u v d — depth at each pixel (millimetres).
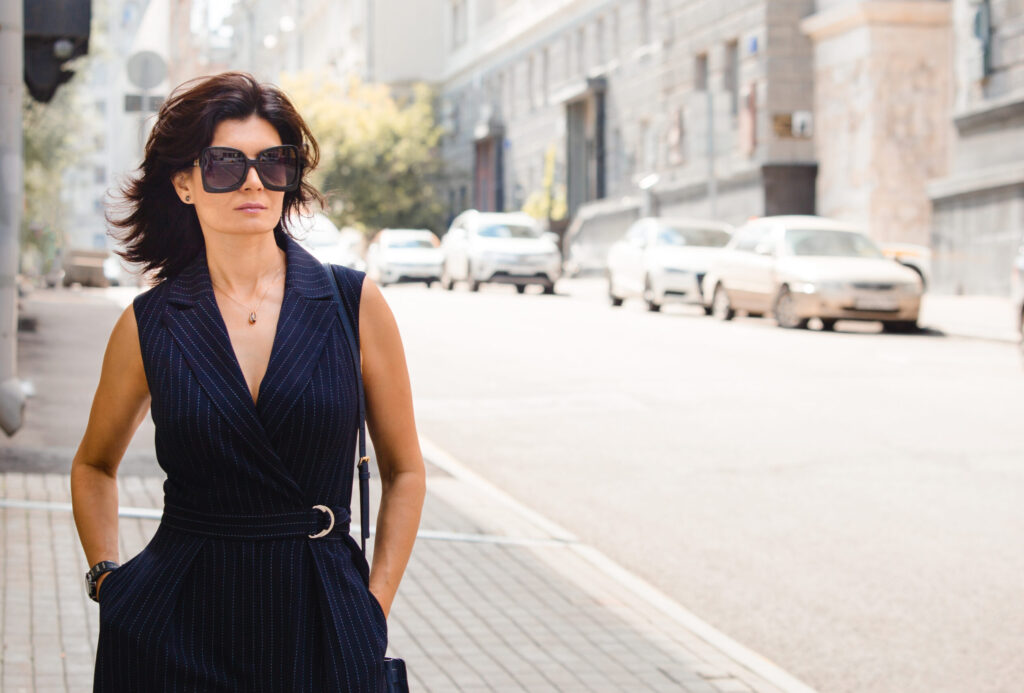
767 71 41812
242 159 2691
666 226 30656
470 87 75500
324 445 2682
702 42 46969
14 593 6609
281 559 2637
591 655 6148
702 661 6137
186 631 2621
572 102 60438
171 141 2775
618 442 12648
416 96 71000
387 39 82938
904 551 8461
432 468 11125
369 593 2732
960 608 7250
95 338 21391
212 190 2686
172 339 2686
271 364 2656
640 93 53281
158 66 21891
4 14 10484
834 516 9461
